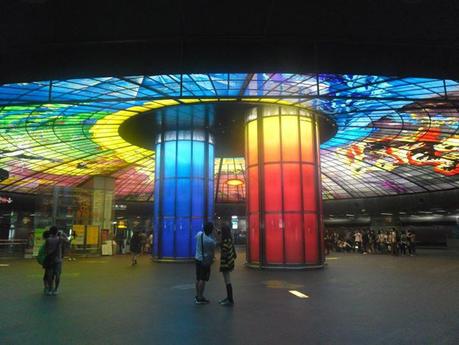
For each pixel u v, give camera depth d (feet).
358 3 33.81
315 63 43.78
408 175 160.66
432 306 33.73
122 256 114.52
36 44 39.91
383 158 140.56
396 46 42.29
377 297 38.60
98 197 125.80
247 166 77.56
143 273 63.52
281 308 32.94
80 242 109.60
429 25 37.14
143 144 109.29
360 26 37.58
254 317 29.35
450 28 37.40
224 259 35.78
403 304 34.73
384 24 37.19
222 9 35.06
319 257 70.69
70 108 78.02
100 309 32.71
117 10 34.30
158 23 36.96
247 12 35.60
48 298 38.52
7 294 41.16
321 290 43.52
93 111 81.05
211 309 32.58
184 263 86.07
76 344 22.39
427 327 26.04
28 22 35.70
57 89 65.31
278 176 71.87
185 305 34.47
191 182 91.40
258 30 38.78
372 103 75.56
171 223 89.97
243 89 68.08
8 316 30.01
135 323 27.48
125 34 38.63
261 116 75.31
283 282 50.85
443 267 73.41
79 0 32.45
